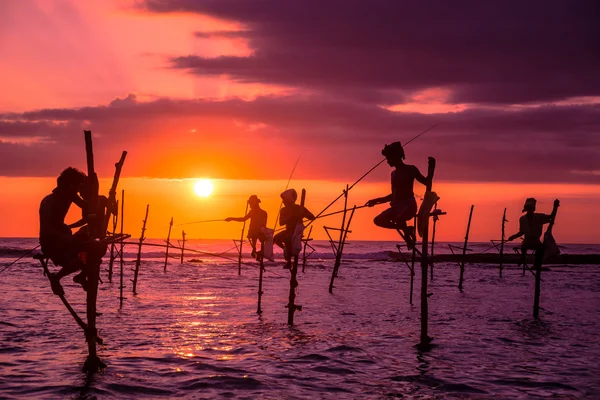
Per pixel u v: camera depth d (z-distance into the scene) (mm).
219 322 17250
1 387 9781
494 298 25766
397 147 12883
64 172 10062
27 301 21109
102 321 16875
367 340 14805
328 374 11211
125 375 10672
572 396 9992
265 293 26266
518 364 12352
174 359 12086
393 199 12953
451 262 59562
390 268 48562
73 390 9664
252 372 11148
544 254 19359
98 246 10297
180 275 36625
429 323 17828
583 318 19438
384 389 10242
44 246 10094
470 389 10336
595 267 56438
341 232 27844
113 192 11008
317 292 27203
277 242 19234
